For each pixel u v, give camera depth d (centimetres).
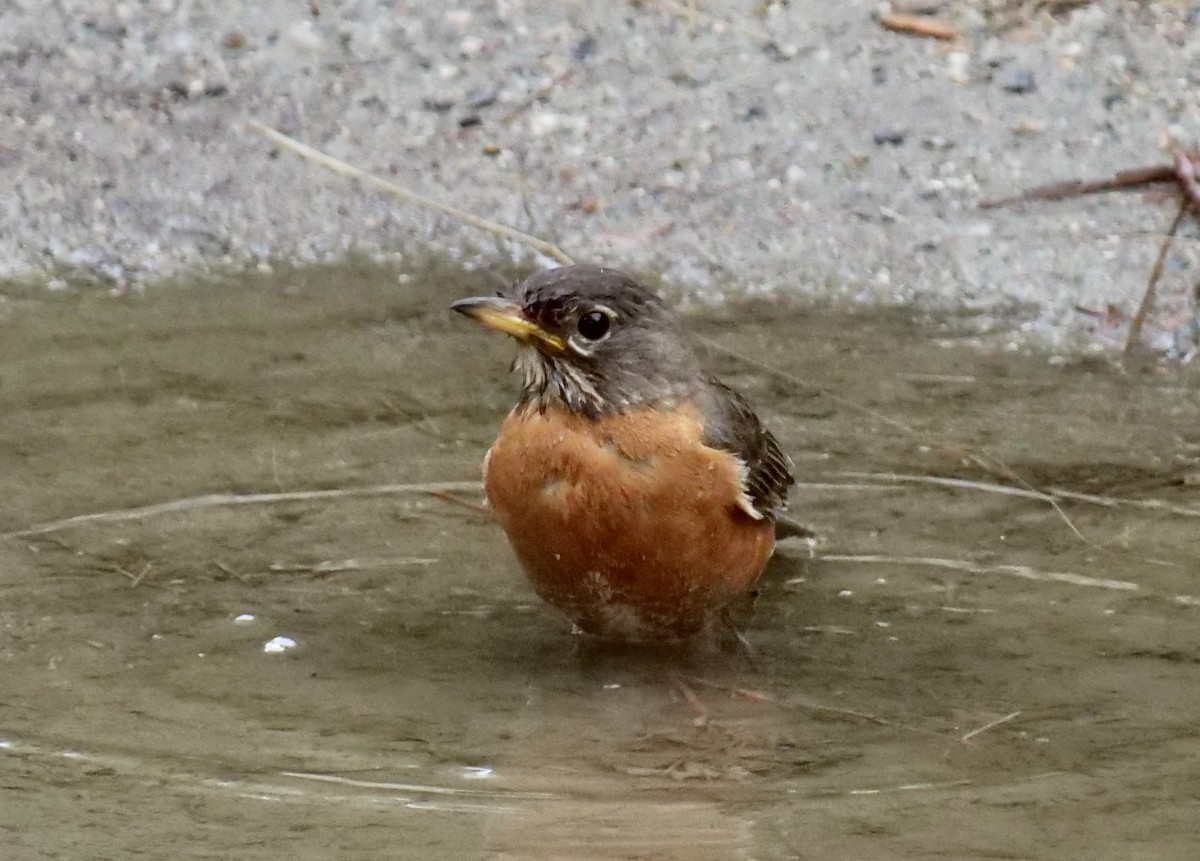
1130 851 796
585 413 982
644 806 855
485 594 1092
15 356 1359
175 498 1174
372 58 1716
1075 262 1493
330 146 1639
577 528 982
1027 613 1059
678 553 988
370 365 1361
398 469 1219
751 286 1502
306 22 1745
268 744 912
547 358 983
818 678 997
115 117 1655
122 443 1236
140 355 1366
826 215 1558
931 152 1598
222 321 1433
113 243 1541
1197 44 1661
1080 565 1109
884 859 792
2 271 1504
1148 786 860
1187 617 1045
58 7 1747
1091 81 1638
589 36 1725
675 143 1628
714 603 1025
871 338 1420
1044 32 1684
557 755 909
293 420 1276
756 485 1023
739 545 1015
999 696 966
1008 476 1213
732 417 1022
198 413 1280
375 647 1026
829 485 1206
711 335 1422
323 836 816
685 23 1728
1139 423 1288
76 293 1477
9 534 1127
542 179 1608
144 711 942
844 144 1611
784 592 1097
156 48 1720
